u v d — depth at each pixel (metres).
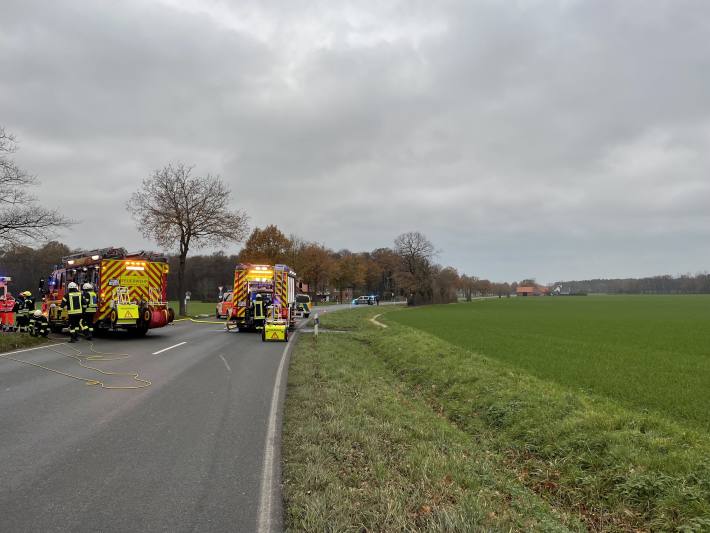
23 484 4.99
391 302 130.62
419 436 7.47
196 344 18.59
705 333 29.55
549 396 9.95
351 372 12.95
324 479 5.15
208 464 5.66
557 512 5.70
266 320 21.52
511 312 62.50
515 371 13.60
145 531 4.06
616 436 7.14
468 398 11.24
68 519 4.24
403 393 11.88
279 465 5.66
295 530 4.10
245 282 24.95
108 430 6.94
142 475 5.29
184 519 4.29
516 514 4.97
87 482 5.07
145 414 7.88
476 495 5.21
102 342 18.50
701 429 8.23
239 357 15.18
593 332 30.27
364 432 6.97
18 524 4.13
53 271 23.17
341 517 4.28
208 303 81.44
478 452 7.53
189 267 103.81
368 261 133.38
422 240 104.06
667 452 6.54
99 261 19.47
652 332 30.31
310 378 11.52
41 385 10.09
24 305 19.39
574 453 7.09
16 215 19.61
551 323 39.41
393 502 4.60
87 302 18.28
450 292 114.88
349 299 133.75
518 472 7.09
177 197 35.88
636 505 5.54
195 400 8.98
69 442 6.38
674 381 12.92
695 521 4.90
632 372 14.41
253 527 4.16
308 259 85.94
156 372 11.94
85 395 9.20
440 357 16.28
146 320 19.88
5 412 7.88
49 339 18.81
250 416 7.89
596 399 10.37
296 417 7.82
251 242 61.03
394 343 20.61
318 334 24.69
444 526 4.24
